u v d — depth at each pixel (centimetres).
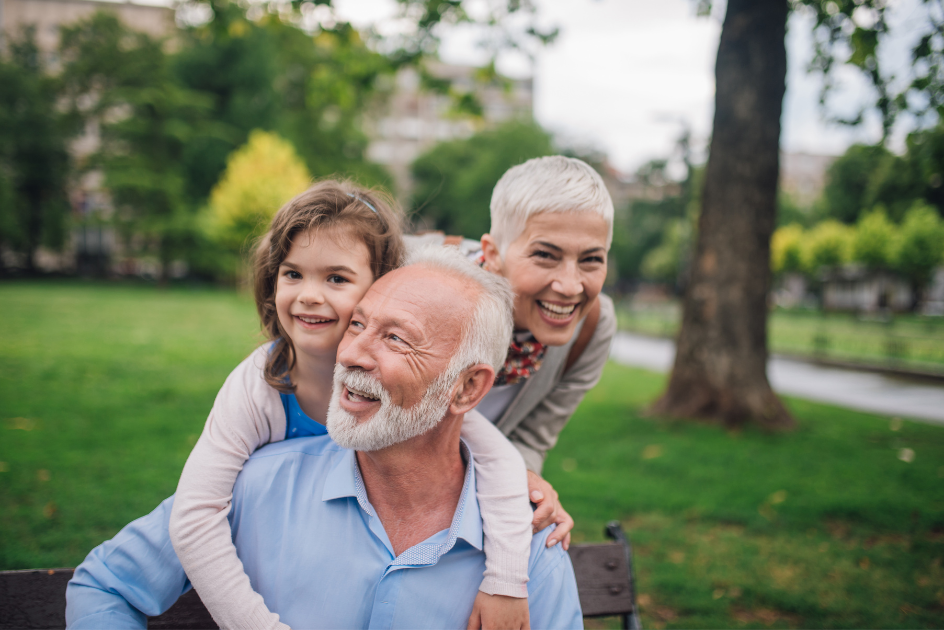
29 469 431
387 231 135
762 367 704
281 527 131
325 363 137
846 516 445
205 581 120
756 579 346
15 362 834
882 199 1029
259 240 144
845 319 3325
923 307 3912
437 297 118
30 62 4016
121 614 124
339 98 879
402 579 124
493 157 4350
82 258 4488
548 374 193
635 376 1175
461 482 135
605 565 178
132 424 562
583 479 496
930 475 543
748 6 663
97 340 1109
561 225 146
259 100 3769
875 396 1091
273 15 710
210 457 130
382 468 126
